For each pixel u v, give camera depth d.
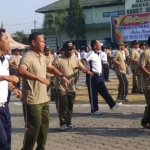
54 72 7.77
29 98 7.17
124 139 8.55
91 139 8.66
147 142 8.31
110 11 38.28
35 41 7.28
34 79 6.91
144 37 29.91
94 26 38.16
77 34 37.31
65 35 40.25
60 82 9.16
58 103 9.27
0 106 6.54
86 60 10.42
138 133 8.91
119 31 31.23
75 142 8.53
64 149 8.14
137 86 13.44
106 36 38.34
